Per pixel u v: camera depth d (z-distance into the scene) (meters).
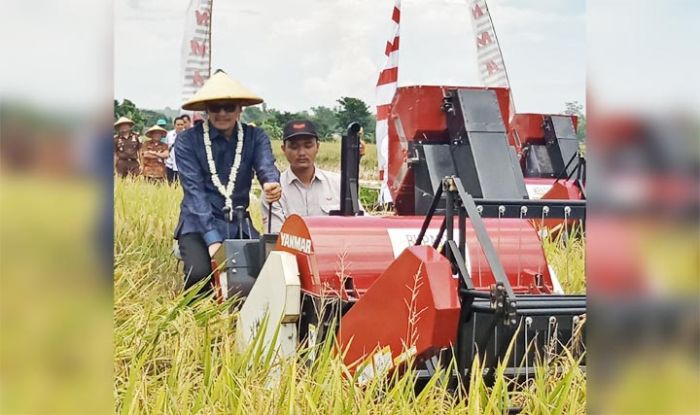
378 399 3.90
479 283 4.96
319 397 3.77
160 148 13.13
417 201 6.10
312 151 7.55
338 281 4.86
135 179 12.43
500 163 5.70
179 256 7.08
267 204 7.41
